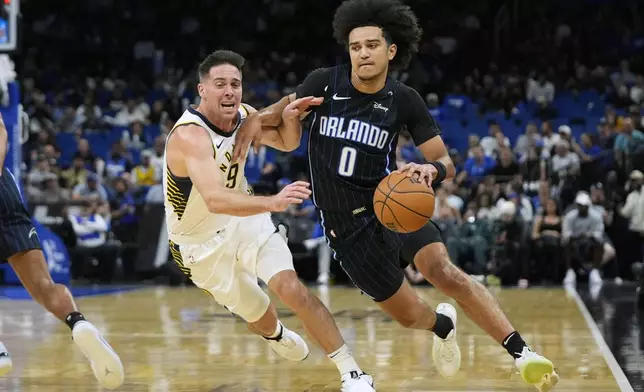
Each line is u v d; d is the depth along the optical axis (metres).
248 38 27.47
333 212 5.21
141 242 16.78
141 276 16.94
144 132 22.22
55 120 22.64
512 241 15.95
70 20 27.19
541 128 21.75
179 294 14.16
